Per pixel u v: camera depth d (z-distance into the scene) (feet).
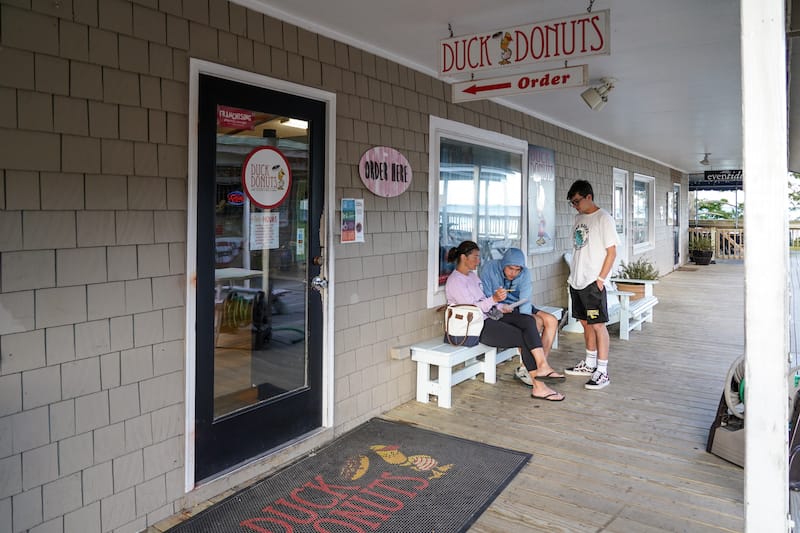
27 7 7.23
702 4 10.41
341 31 11.84
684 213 53.11
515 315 15.21
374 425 12.85
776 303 5.36
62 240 7.64
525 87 10.67
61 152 7.59
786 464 5.39
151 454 8.79
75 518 7.90
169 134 8.83
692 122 22.84
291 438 11.33
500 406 14.15
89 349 7.98
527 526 8.81
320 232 11.80
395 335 13.98
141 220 8.52
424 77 14.58
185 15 8.99
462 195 16.78
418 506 9.34
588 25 9.17
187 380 9.23
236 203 10.06
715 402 14.48
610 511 9.26
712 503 9.51
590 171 26.58
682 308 29.09
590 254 15.58
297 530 8.64
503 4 10.38
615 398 14.79
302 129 11.32
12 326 7.20
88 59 7.84
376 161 13.03
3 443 7.16
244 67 9.93
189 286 9.18
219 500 9.56
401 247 14.05
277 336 11.02
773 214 5.33
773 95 5.29
